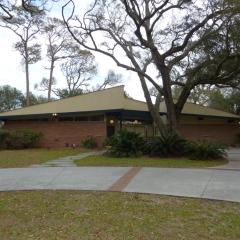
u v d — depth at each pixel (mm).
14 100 59875
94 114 28562
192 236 7348
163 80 23016
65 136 29062
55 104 30188
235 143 35188
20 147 27828
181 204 9750
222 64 23922
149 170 15141
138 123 30188
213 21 22922
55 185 12305
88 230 7621
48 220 8312
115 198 10391
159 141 20906
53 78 54938
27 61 49531
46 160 19328
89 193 11055
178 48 22656
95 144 27844
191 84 24078
